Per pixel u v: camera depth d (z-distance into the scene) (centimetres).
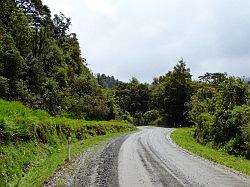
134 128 7250
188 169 1873
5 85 4319
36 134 2402
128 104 13462
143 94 13562
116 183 1452
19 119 2192
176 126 10431
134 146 3116
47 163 1969
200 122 5284
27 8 7506
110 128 5722
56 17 9944
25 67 5156
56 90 5759
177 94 10656
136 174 1669
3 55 4625
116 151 2675
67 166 1889
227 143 3809
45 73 6069
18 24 5709
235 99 4428
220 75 11012
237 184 1490
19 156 1764
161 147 3144
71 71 7706
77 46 9569
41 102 5141
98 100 7394
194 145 3872
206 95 8794
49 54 6756
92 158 2239
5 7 5750
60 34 9900
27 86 5197
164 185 1425
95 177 1573
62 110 5934
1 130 1780
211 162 2231
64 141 3197
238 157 3319
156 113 11669
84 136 4044
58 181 1468
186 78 10988
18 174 1562
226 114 4147
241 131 3700
